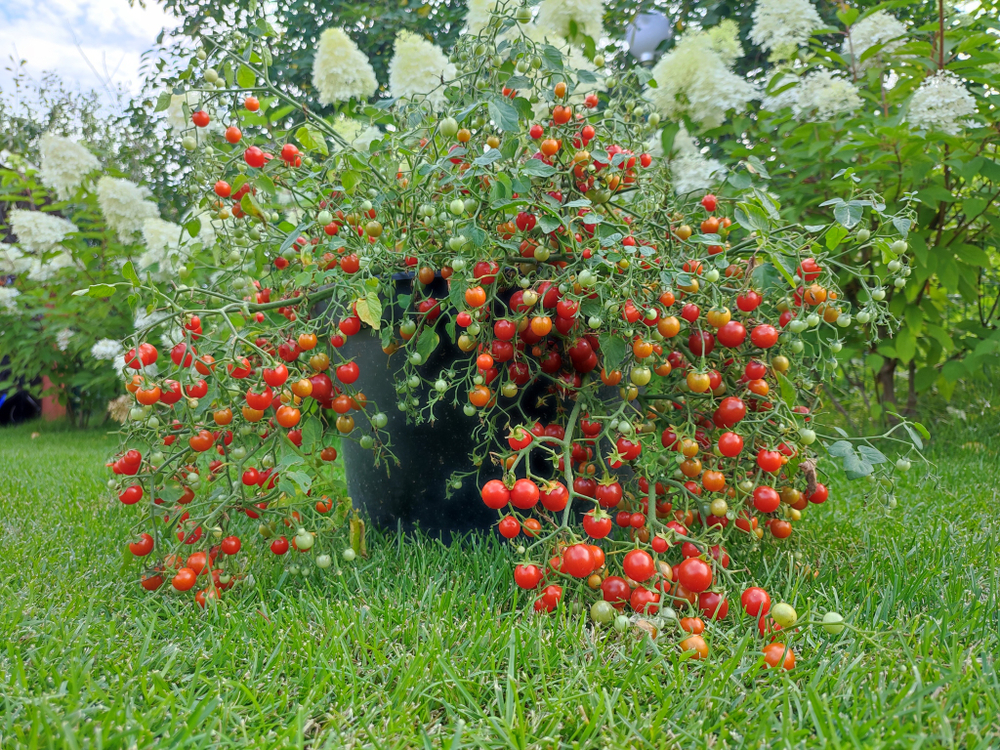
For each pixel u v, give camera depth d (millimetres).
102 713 920
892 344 3049
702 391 1294
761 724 861
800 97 2576
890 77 3174
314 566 1490
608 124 1804
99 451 3857
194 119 1522
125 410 3645
